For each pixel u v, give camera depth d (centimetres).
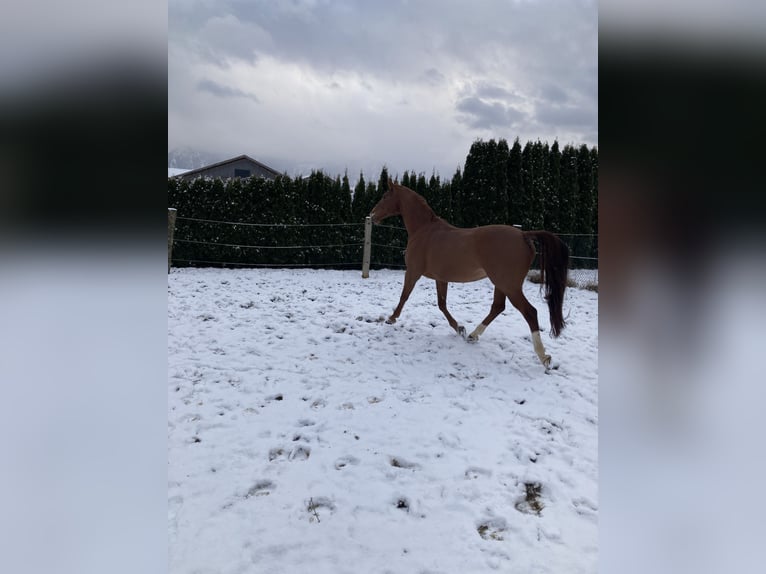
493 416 278
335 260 851
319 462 223
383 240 867
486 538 177
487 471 219
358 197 874
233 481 206
